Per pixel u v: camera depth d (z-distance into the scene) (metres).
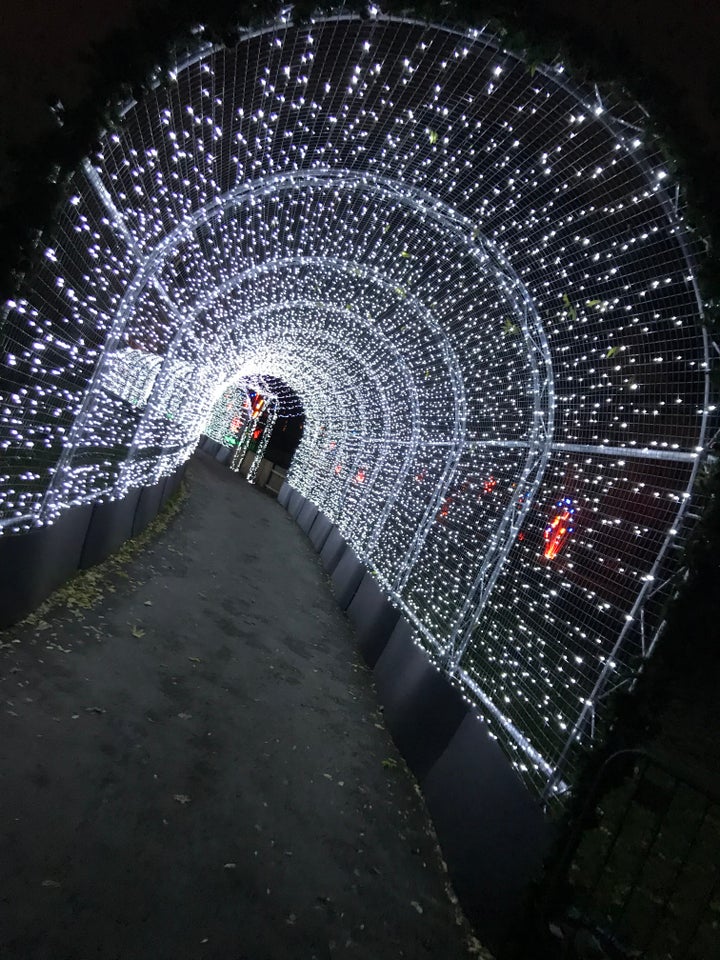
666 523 3.92
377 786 5.21
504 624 5.57
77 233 4.04
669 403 3.95
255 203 6.26
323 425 18.09
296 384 19.67
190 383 11.69
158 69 3.29
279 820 4.21
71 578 6.50
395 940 3.58
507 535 5.77
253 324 12.30
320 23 3.82
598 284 4.58
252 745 5.01
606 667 3.60
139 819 3.63
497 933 3.65
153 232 5.37
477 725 5.04
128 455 7.82
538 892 3.45
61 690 4.54
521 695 4.63
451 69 4.15
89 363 5.40
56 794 3.52
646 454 3.91
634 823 5.09
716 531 3.20
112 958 2.72
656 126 3.25
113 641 5.71
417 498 9.17
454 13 3.44
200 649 6.48
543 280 5.18
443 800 4.92
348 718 6.37
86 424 5.59
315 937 3.34
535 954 3.40
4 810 3.24
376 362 11.38
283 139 5.57
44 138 3.09
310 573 12.47
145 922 2.97
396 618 8.01
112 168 4.32
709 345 3.44
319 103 4.97
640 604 3.48
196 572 9.34
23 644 4.87
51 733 4.02
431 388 9.02
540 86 3.95
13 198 3.12
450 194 5.48
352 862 4.10
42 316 4.11
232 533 13.41
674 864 4.80
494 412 6.90
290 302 10.67
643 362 4.25
